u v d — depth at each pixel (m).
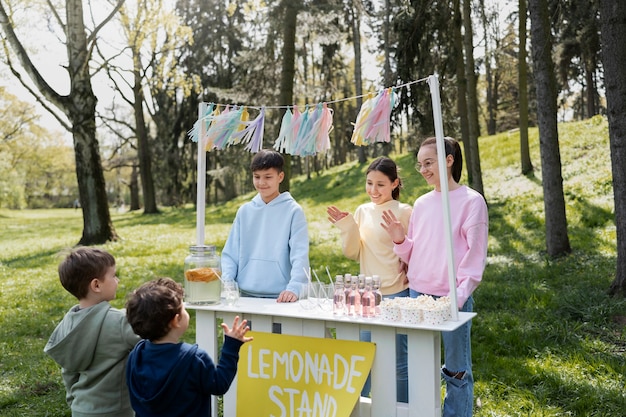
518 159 18.50
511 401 4.41
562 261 9.36
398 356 3.73
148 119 44.03
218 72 25.33
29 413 4.55
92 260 2.97
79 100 16.00
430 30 12.25
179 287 2.82
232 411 3.45
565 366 5.03
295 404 3.17
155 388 2.57
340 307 3.16
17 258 15.66
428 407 2.92
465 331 3.36
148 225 24.17
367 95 3.25
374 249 3.90
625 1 6.94
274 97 12.93
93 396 2.94
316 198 22.83
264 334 3.30
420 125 12.44
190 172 32.91
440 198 3.51
